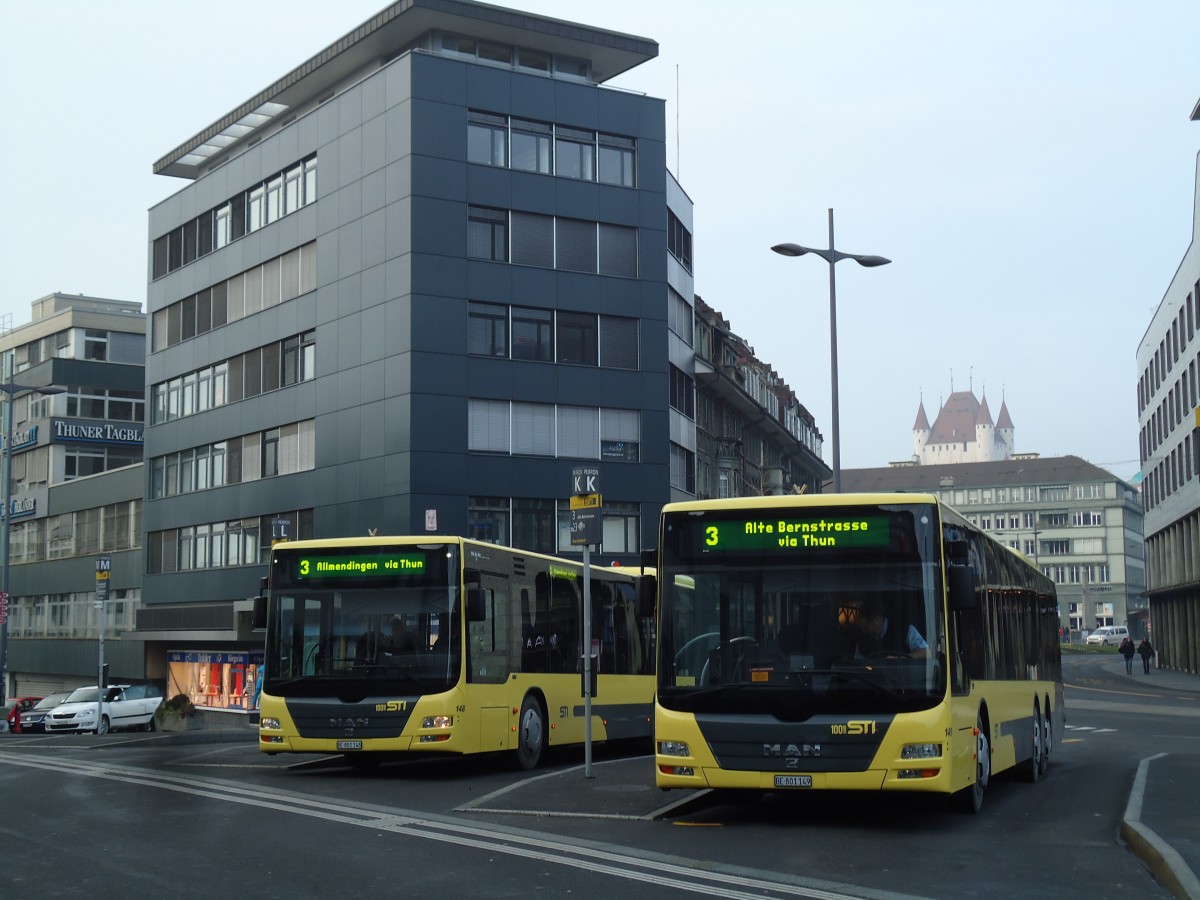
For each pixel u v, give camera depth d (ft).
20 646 244.01
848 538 41.24
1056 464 571.69
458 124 150.30
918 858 35.91
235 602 168.76
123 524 209.67
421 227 147.23
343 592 58.39
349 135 155.84
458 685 56.90
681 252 173.99
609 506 154.92
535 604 65.72
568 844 37.70
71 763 69.00
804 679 40.16
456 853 35.86
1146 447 306.55
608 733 72.59
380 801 49.06
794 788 39.70
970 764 42.68
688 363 175.22
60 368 238.07
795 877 32.60
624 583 77.25
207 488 180.34
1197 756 68.49
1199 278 224.53
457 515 145.79
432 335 146.51
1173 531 266.36
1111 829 42.24
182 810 45.52
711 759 40.37
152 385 195.11
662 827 41.70
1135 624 524.52
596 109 158.40
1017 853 37.04
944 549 41.24
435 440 145.48
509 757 64.49
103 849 36.63
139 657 192.24
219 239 180.24
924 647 39.96
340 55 165.17
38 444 239.71
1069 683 205.87
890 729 39.24
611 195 158.30
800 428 286.46
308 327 160.76
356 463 151.43
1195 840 35.78
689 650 41.60
